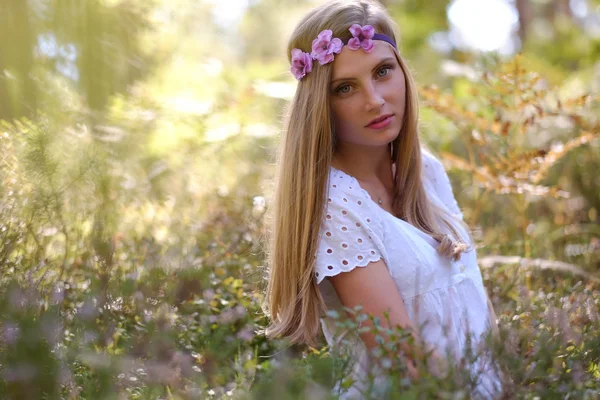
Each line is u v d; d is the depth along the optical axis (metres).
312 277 2.04
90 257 2.45
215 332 2.26
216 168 4.59
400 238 2.05
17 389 1.67
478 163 4.47
